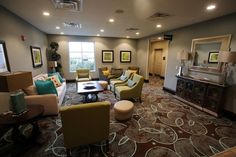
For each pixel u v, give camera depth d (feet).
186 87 13.76
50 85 10.37
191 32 14.12
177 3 8.40
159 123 9.53
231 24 10.39
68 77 23.90
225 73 10.67
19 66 11.32
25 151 6.57
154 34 20.85
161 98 15.14
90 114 5.66
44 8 9.46
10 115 6.47
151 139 7.69
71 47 23.52
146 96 15.85
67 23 13.96
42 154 6.44
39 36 17.25
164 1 8.11
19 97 6.49
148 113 11.17
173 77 17.01
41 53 17.66
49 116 10.21
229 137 7.99
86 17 11.65
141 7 9.15
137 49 26.89
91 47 24.52
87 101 13.67
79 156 6.32
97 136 6.23
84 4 8.70
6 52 9.33
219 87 10.46
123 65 26.71
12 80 6.04
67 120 5.41
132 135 8.05
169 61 17.63
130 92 13.26
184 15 10.89
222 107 10.81
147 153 6.57
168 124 9.40
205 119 10.25
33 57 14.43
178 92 14.79
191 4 8.55
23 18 11.90
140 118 10.25
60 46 22.44
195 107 12.44
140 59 25.89
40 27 15.90
